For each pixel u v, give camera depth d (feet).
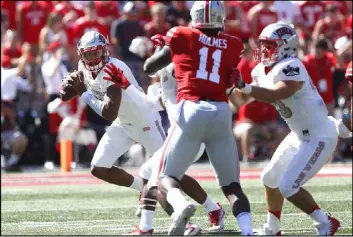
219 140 65.57
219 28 66.39
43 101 145.59
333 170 137.80
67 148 141.90
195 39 65.62
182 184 76.38
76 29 152.56
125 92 75.92
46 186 121.19
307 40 166.71
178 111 65.21
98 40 73.51
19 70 144.46
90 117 146.41
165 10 153.07
